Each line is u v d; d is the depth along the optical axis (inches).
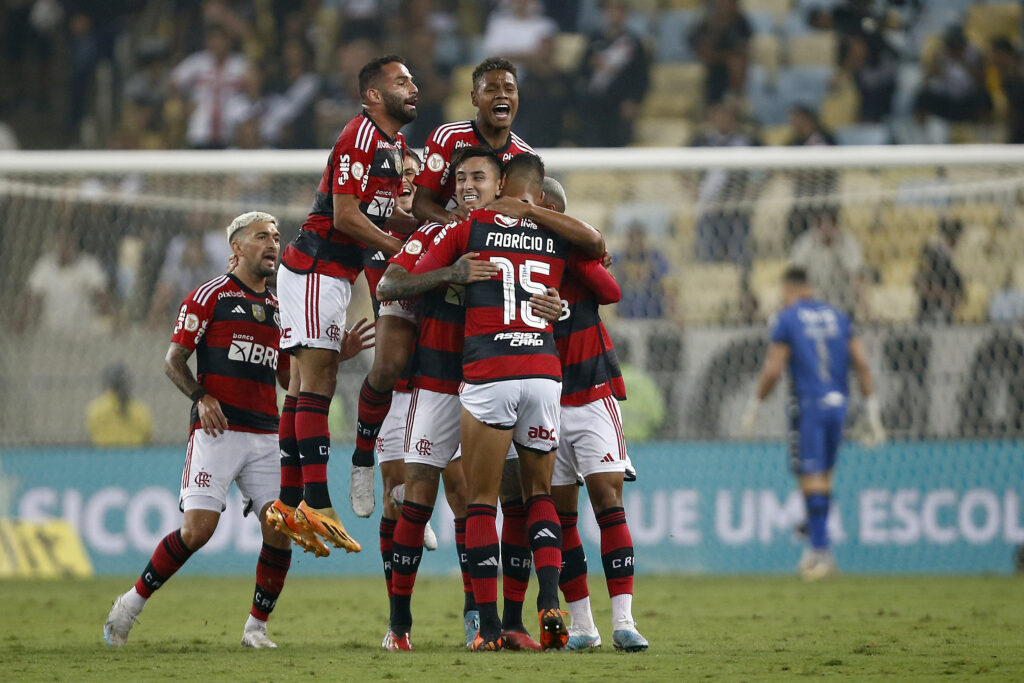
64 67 2439.7
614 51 2305.6
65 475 1549.0
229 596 1222.3
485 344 685.3
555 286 702.5
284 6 2420.0
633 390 1627.7
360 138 772.6
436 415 735.7
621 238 1939.0
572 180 1977.1
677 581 1395.2
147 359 1734.7
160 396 1727.4
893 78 2292.1
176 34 2443.4
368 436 783.1
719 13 2347.4
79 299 1828.2
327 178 784.3
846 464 1528.1
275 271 825.5
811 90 2329.0
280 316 795.4
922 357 1615.4
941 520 1513.3
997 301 1781.5
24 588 1328.7
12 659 685.9
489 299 687.7
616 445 722.2
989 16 2341.3
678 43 2415.1
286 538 786.2
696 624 917.2
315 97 2326.5
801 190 1855.3
